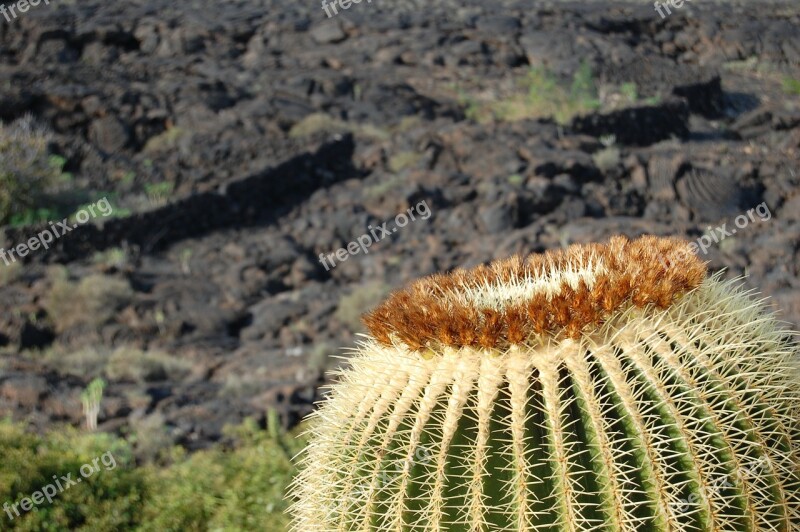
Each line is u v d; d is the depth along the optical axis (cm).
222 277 2295
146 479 1036
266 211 2661
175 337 1967
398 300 385
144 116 3055
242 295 2197
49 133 2880
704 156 2781
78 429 1307
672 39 4200
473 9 4150
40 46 3584
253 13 4009
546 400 327
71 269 2250
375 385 355
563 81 3481
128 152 2975
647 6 4466
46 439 1159
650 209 2536
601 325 338
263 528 883
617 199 2556
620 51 3694
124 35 3734
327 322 2019
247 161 2878
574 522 314
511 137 2812
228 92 3291
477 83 3497
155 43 3750
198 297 2164
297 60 3634
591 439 321
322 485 355
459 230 2470
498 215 2464
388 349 365
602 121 3009
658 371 330
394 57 3681
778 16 4497
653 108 3116
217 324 2034
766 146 3073
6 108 2973
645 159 2648
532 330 338
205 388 1583
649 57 3747
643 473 319
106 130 2994
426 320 348
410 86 3416
